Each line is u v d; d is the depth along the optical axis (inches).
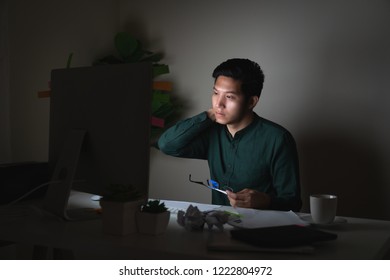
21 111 91.0
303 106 105.7
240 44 111.1
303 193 106.6
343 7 100.9
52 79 59.5
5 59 84.4
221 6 112.8
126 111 48.6
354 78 100.7
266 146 79.4
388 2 97.0
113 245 40.2
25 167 65.1
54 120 58.9
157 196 122.4
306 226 47.3
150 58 116.6
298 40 105.4
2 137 84.4
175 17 117.9
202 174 116.3
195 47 115.9
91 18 111.7
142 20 121.8
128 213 43.6
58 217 50.9
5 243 53.1
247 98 78.9
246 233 40.0
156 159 122.0
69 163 52.0
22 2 90.2
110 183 50.4
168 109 111.1
